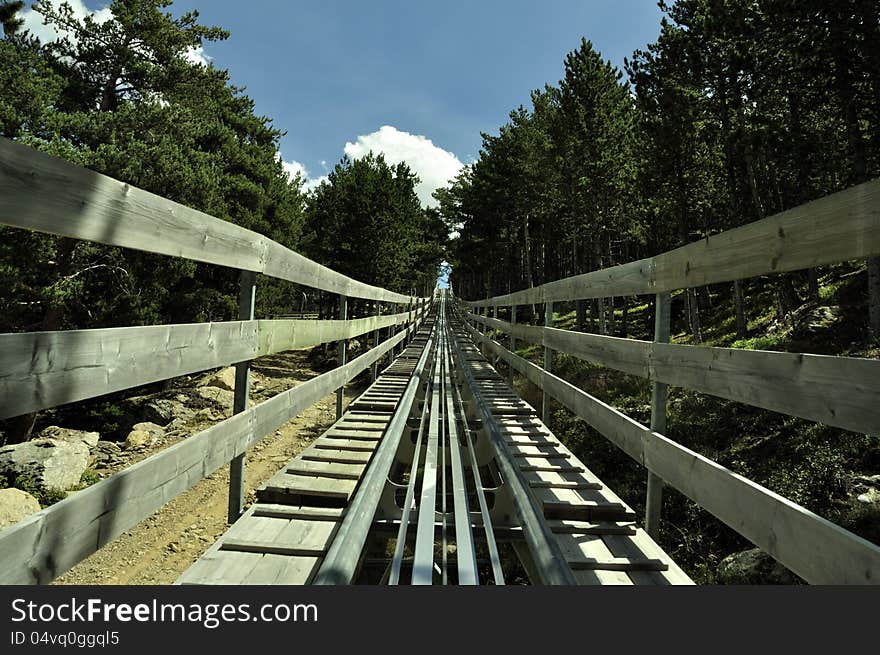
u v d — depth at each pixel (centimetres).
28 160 130
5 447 880
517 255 4319
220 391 1537
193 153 1438
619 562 236
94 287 1301
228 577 218
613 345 340
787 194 2027
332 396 1505
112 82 1558
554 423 897
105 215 159
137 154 1202
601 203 2395
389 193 3059
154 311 1477
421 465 607
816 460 573
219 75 1745
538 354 1770
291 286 2472
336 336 495
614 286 352
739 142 1756
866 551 119
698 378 225
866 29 1061
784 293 1595
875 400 124
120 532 168
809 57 1199
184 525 634
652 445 260
